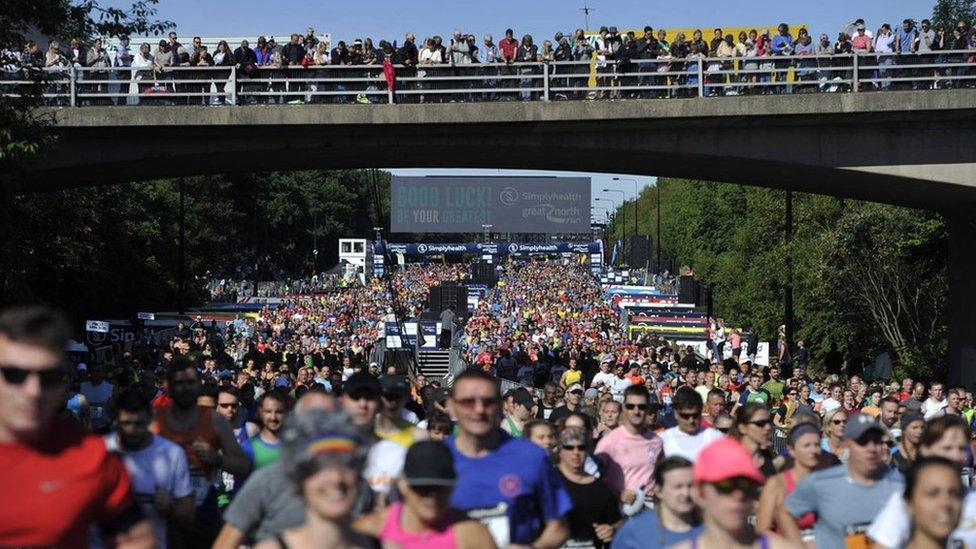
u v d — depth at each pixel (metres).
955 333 65.75
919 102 51.19
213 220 167.75
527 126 54.00
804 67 54.78
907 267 82.25
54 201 65.88
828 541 13.77
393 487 13.80
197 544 16.88
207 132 54.22
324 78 54.00
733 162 56.34
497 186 101.44
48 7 40.44
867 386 43.28
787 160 54.34
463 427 12.88
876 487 13.69
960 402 36.47
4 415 8.11
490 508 12.70
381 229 92.44
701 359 66.94
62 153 54.09
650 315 95.94
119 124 52.50
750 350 86.75
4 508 8.14
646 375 47.81
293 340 84.88
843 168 54.16
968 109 51.22
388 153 58.50
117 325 77.69
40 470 8.23
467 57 54.53
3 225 43.94
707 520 10.23
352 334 102.94
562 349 78.31
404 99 54.91
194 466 17.03
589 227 102.00
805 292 87.25
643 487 18.91
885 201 65.69
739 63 54.81
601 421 23.30
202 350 59.81
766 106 51.88
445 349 99.00
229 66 53.56
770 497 15.02
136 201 112.25
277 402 17.22
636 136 55.16
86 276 89.62
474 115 52.81
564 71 54.91
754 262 101.75
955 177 54.00
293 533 8.58
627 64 54.44
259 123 52.69
